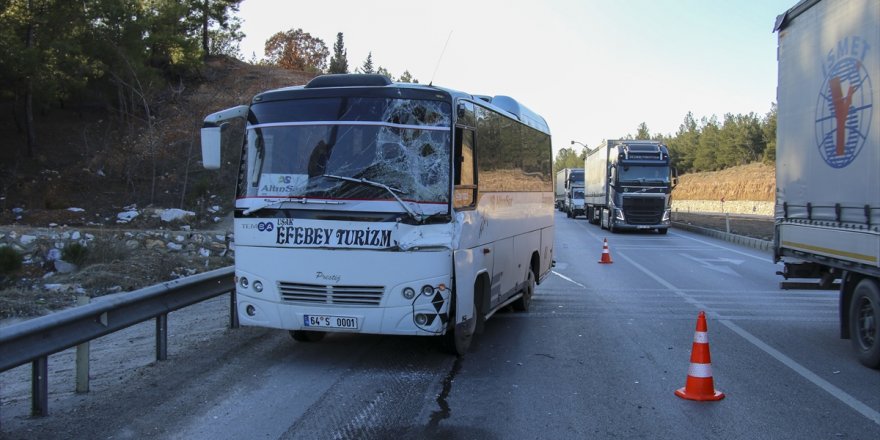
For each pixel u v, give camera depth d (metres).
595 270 16.80
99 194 27.25
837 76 7.48
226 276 8.28
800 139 8.48
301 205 6.56
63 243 16.30
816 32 8.03
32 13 29.28
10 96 32.16
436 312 6.41
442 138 6.56
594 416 5.45
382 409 5.57
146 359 7.24
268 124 6.80
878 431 5.13
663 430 5.12
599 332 9.02
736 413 5.55
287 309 6.61
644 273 16.17
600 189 36.19
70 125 36.91
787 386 6.39
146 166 30.58
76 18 30.86
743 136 91.50
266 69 55.75
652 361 7.37
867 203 6.81
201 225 23.06
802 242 8.34
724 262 18.89
